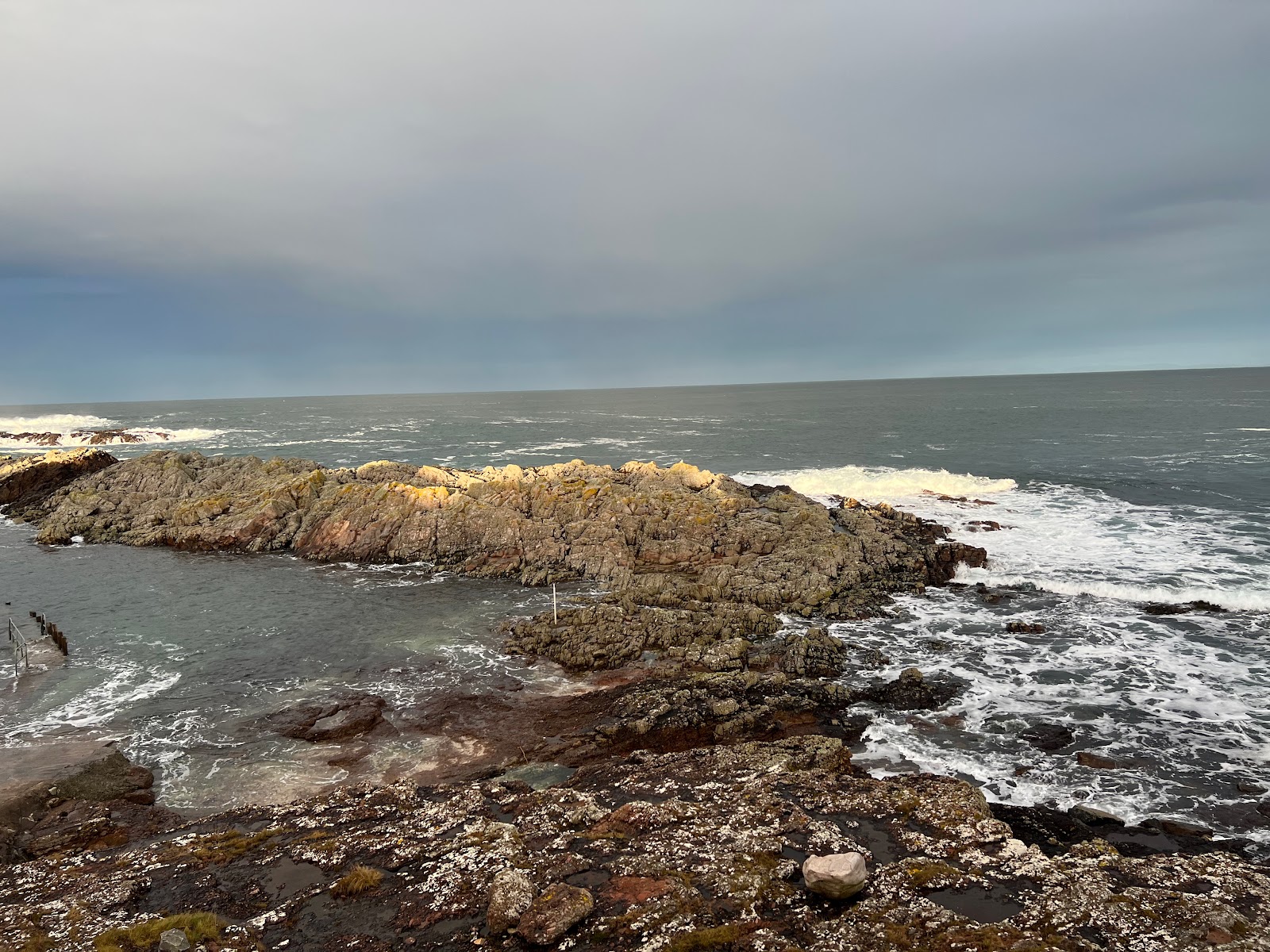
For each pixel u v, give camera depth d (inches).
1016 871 611.2
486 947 532.4
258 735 1019.9
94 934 553.6
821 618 1456.7
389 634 1409.9
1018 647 1294.3
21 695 1144.2
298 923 570.6
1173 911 537.6
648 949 512.1
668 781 836.6
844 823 708.0
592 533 1910.7
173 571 1882.4
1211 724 1002.1
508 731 1030.4
